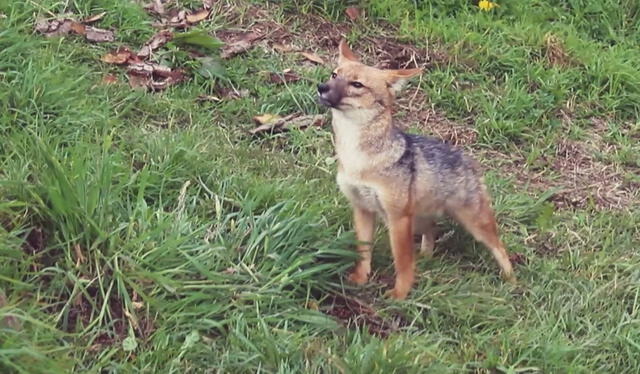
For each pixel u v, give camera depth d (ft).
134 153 29.99
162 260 24.53
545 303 27.94
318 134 35.14
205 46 37.55
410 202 26.63
